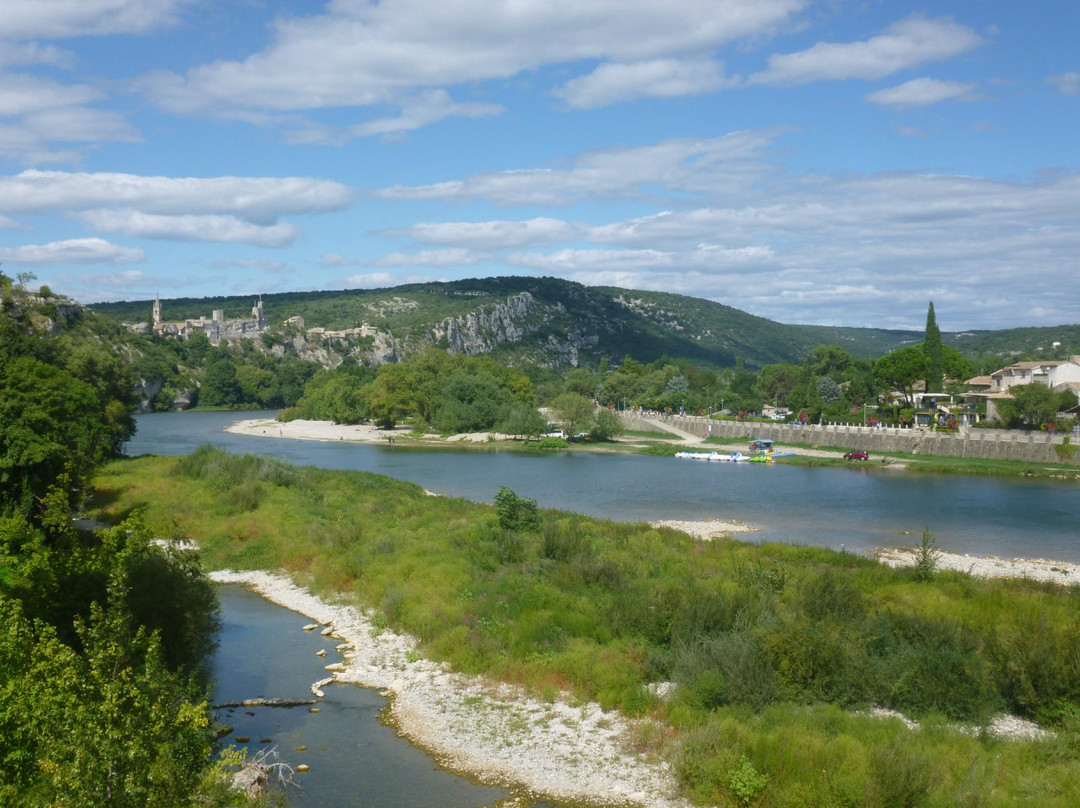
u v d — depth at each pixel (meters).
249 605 41.62
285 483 70.25
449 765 24.44
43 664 16.52
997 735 24.89
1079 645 28.33
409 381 177.25
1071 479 100.38
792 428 146.75
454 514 60.69
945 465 111.56
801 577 40.78
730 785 21.91
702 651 29.86
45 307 180.00
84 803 13.56
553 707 28.38
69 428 55.38
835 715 25.45
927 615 34.78
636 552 48.28
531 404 188.75
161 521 56.66
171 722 16.02
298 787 22.86
